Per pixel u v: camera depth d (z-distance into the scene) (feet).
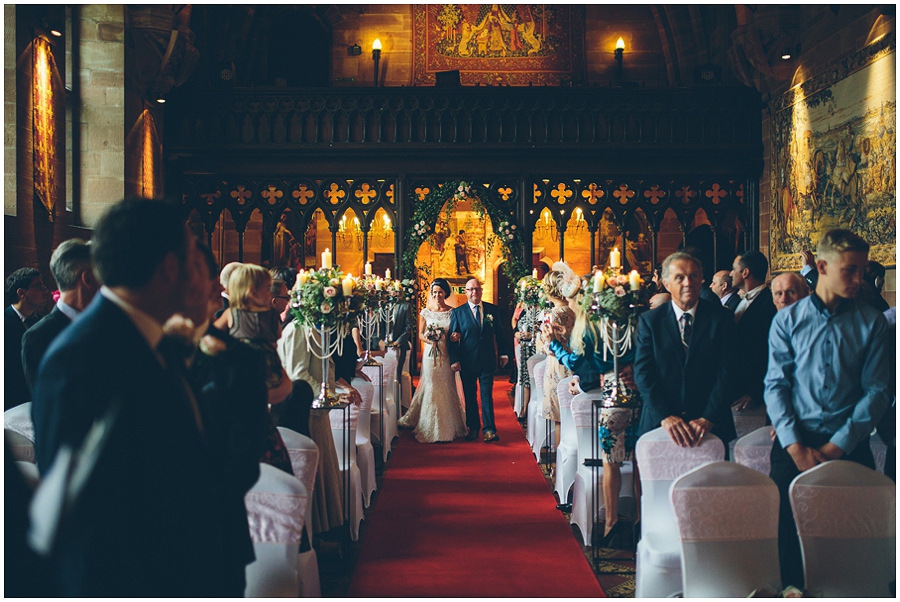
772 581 10.25
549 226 62.90
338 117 42.09
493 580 14.57
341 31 57.77
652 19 57.62
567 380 20.12
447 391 29.55
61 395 5.48
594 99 41.78
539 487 22.13
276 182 42.24
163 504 5.77
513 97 41.86
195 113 41.70
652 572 11.80
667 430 12.39
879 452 14.66
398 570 15.16
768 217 40.14
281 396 11.53
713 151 41.06
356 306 16.21
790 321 11.84
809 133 34.65
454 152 41.63
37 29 28.66
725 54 48.70
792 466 11.72
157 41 38.04
